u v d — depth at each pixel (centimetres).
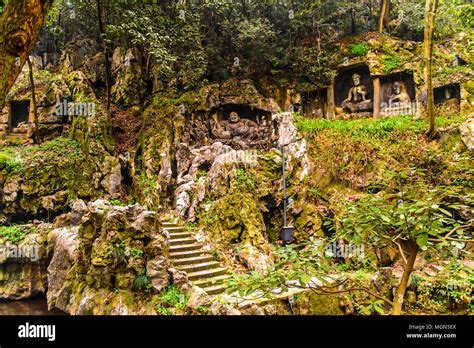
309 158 1270
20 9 298
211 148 1260
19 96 1406
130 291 771
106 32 1322
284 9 1559
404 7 1542
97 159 1220
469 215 806
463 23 1073
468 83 1318
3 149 1284
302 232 1139
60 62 1580
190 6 1498
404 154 1172
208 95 1396
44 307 973
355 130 1300
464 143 1119
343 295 833
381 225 345
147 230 809
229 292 332
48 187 1173
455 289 833
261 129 1432
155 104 1410
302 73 1522
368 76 1512
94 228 852
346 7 1552
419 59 1407
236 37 1472
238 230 1027
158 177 1238
